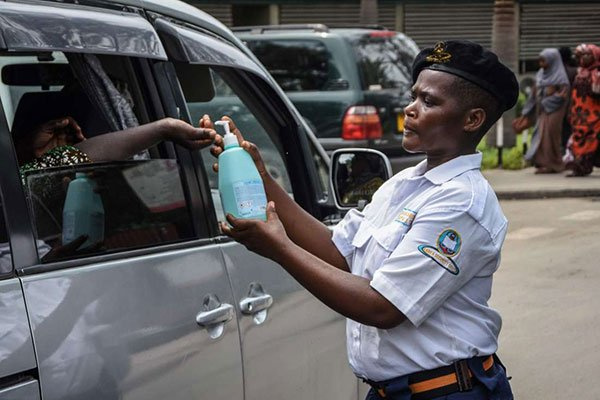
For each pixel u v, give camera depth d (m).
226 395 2.90
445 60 2.47
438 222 2.43
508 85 2.48
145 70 3.02
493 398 2.52
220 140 2.57
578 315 7.22
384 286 2.41
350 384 3.67
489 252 2.46
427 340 2.49
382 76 10.65
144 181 2.82
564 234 10.34
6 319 2.23
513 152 15.78
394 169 10.61
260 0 19.78
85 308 2.43
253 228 2.39
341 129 10.45
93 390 2.40
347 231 2.75
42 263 2.40
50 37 2.46
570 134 15.59
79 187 2.60
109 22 2.67
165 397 2.64
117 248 2.67
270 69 10.73
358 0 20.08
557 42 21.27
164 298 2.68
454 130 2.49
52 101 3.27
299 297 3.30
